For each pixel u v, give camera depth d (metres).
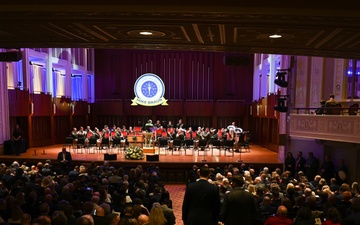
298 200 6.99
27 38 8.20
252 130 28.56
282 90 19.33
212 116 29.06
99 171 11.65
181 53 29.75
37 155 18.70
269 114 21.92
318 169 15.08
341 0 4.67
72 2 4.83
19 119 21.52
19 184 8.80
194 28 6.67
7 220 6.04
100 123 29.61
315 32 6.79
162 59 29.86
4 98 19.55
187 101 29.06
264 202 7.04
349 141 12.05
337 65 15.49
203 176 4.68
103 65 30.16
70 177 10.81
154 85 25.56
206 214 4.41
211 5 4.77
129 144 20.70
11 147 19.11
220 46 8.89
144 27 6.67
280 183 10.00
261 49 9.20
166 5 4.79
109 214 5.84
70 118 26.50
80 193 7.91
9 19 6.07
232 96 29.59
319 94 16.25
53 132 24.44
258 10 4.88
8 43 8.92
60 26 6.70
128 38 8.00
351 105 13.87
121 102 29.00
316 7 4.72
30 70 22.50
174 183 16.97
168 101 28.88
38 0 4.82
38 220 4.75
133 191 8.75
